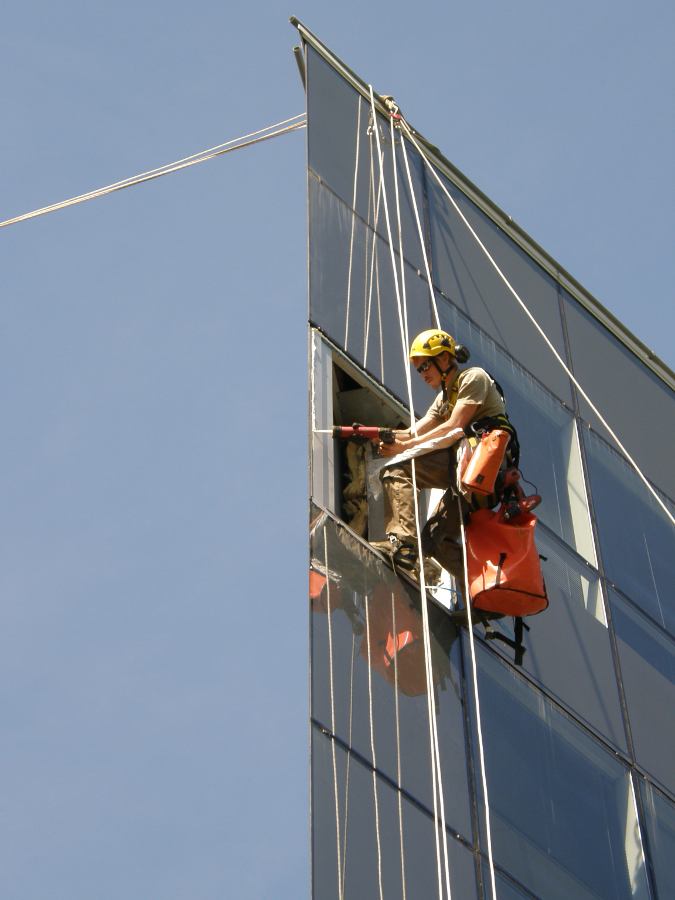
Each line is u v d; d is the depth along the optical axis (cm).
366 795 1187
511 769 1402
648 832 1516
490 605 1362
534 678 1531
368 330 1603
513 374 1859
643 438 2033
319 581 1302
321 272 1586
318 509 1363
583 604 1695
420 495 1563
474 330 1830
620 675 1658
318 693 1214
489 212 2033
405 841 1194
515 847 1337
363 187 1761
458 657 1421
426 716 1316
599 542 1797
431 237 1850
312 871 1088
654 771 1593
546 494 1777
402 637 1354
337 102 1820
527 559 1353
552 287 2069
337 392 1564
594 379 2020
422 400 1609
